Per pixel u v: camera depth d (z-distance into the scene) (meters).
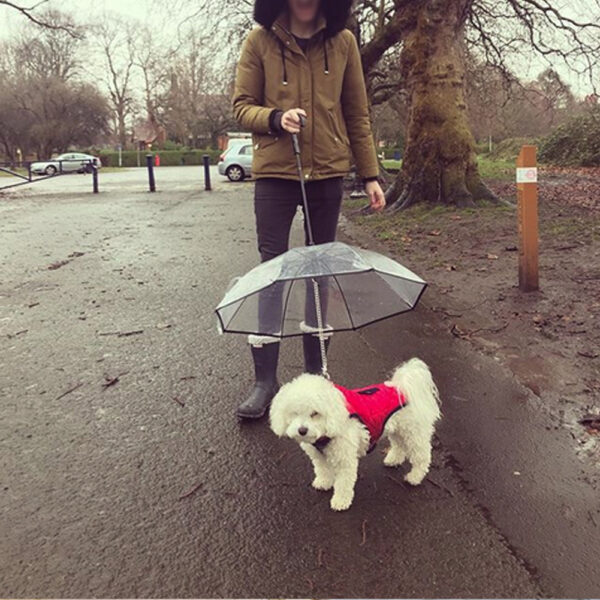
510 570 2.22
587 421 3.29
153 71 65.81
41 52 60.84
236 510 2.62
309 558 2.31
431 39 10.90
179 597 2.13
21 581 2.20
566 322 4.80
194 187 22.91
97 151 67.12
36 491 2.77
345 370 4.15
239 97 3.27
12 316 5.59
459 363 4.20
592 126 25.53
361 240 9.02
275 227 3.40
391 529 2.47
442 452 3.05
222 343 4.75
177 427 3.38
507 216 9.65
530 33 14.42
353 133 3.48
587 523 2.47
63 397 3.80
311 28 3.18
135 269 7.60
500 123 20.75
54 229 11.45
